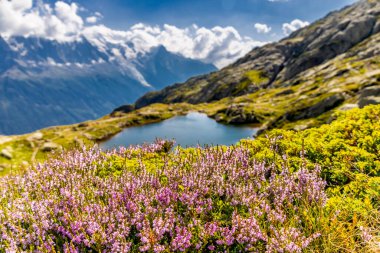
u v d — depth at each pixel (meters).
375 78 104.88
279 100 153.25
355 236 7.25
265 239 7.08
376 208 7.81
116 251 6.86
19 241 7.16
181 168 10.00
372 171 10.11
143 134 128.50
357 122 14.51
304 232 7.12
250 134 106.56
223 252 7.21
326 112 81.81
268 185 9.30
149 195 8.47
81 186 9.32
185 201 8.28
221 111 160.62
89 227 7.22
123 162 11.70
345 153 11.21
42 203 8.33
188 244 6.94
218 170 9.82
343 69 159.50
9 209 8.41
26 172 10.72
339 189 9.43
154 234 7.02
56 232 7.56
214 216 8.13
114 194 8.28
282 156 11.38
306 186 8.59
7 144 101.50
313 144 12.45
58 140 113.81
